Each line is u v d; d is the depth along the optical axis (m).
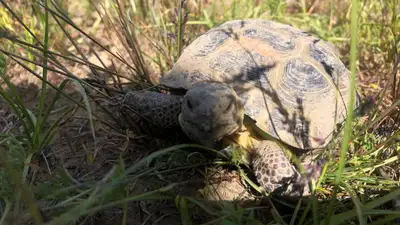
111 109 0.25
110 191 0.14
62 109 0.26
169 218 0.18
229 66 0.20
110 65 0.30
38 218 0.12
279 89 0.20
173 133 0.21
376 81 0.29
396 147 0.21
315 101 0.20
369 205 0.14
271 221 0.17
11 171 0.11
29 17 0.32
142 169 0.20
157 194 0.18
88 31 0.34
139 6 0.32
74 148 0.22
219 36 0.22
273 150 0.18
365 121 0.22
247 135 0.20
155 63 0.30
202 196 0.18
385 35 0.30
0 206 0.17
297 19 0.35
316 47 0.22
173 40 0.29
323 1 0.39
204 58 0.21
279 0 0.29
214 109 0.17
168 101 0.20
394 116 0.24
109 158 0.21
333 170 0.19
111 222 0.17
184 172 0.20
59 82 0.29
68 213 0.13
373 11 0.33
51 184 0.17
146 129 0.21
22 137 0.21
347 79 0.22
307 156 0.20
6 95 0.19
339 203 0.18
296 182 0.17
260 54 0.21
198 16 0.34
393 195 0.14
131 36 0.27
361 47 0.32
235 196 0.19
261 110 0.19
